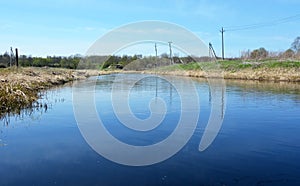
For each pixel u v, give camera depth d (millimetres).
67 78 41250
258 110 16391
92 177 7434
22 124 12914
